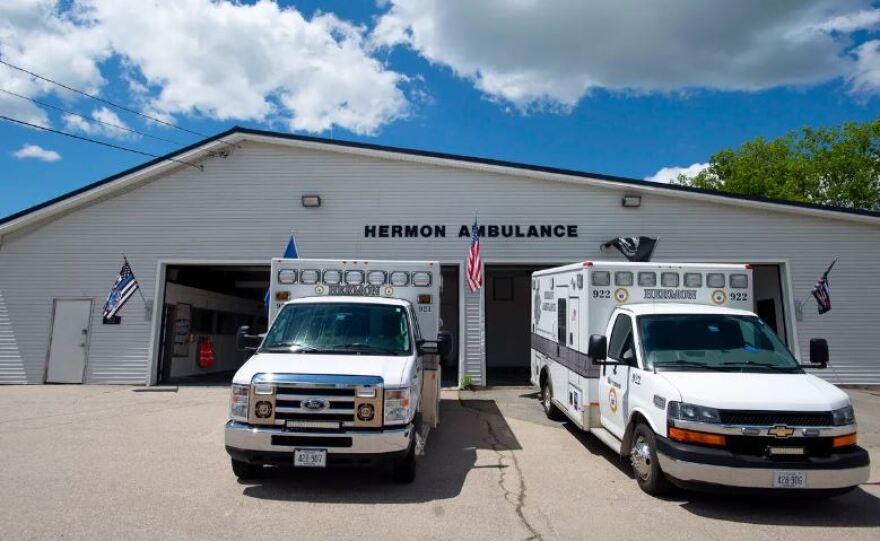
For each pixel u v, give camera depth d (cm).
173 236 1577
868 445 906
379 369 636
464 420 1065
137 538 481
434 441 889
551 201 1570
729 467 538
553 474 707
